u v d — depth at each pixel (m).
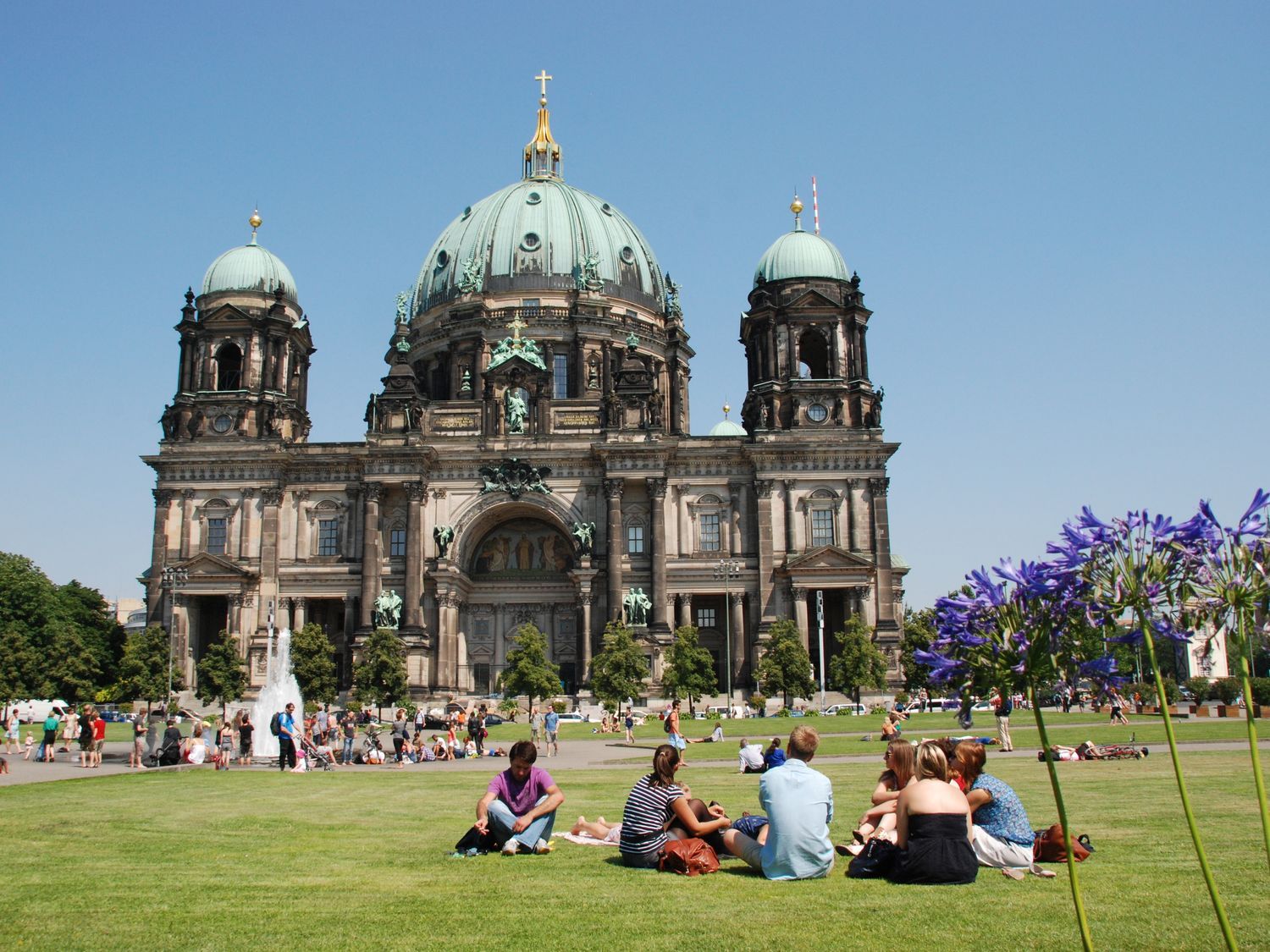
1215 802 28.44
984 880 17.59
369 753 58.19
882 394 124.31
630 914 15.48
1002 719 52.66
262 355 124.81
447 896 16.78
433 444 122.88
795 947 13.67
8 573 127.56
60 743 75.62
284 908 15.94
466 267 142.62
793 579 116.31
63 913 15.59
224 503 120.81
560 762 54.88
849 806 29.66
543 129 164.25
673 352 144.25
